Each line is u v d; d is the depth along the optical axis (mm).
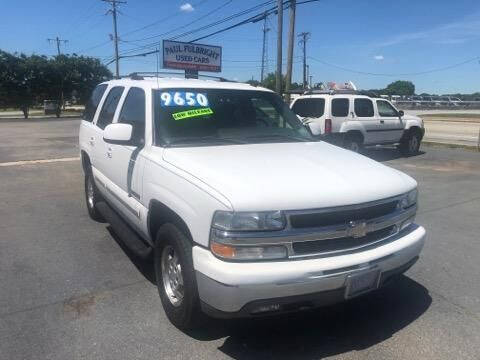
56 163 12469
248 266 3055
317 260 3172
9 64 42594
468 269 5051
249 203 3070
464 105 62531
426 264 5180
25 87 43562
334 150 4449
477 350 3496
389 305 4195
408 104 62969
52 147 16406
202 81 5125
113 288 4492
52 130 25234
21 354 3393
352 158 4148
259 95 5117
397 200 3598
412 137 14625
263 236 3070
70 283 4602
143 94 4727
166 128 4379
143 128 4488
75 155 14133
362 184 3465
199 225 3266
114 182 5246
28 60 43969
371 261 3320
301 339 3637
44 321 3859
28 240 5895
